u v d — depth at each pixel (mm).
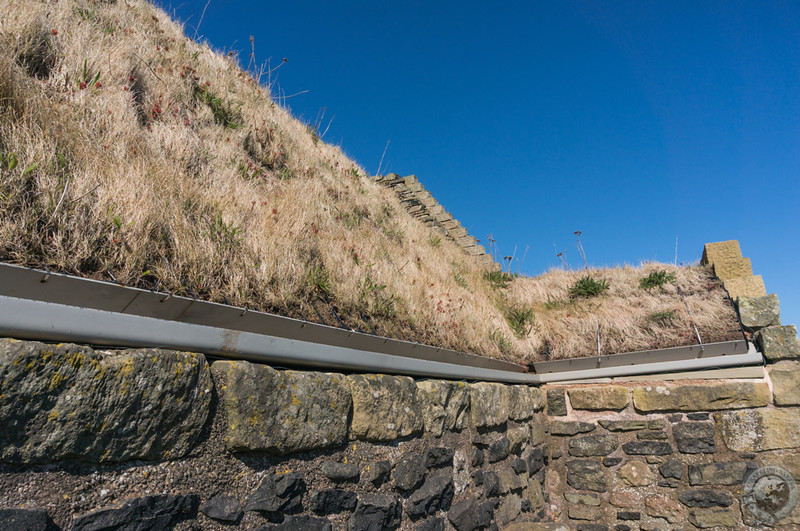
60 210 2307
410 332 4402
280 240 3738
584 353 6820
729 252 7637
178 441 1920
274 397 2344
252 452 2230
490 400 4633
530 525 4652
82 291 1893
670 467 5695
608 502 5855
